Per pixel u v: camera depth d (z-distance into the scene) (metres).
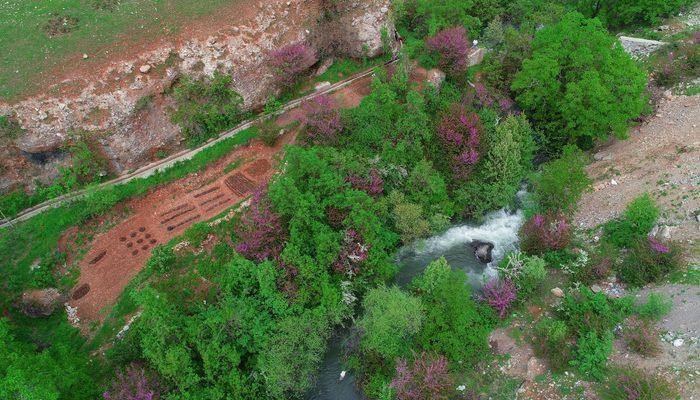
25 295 29.22
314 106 35.91
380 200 31.53
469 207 34.16
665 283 26.42
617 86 33.31
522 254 29.64
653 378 21.78
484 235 33.00
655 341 23.86
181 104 35.25
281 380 24.53
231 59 36.22
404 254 32.06
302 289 26.78
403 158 33.81
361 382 25.56
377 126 35.44
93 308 28.78
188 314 27.81
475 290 29.38
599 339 24.30
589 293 26.33
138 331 26.06
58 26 36.38
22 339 27.47
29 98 32.09
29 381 20.56
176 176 34.78
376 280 29.09
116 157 33.91
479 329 26.14
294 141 36.25
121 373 23.22
